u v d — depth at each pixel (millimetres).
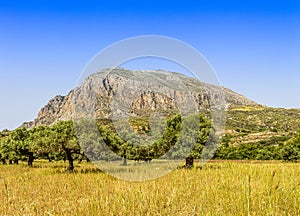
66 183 18641
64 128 29922
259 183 12633
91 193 14125
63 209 11141
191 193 12711
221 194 11281
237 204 10047
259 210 9500
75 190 15617
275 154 51875
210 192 11805
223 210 9977
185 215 10125
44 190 16844
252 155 52156
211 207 10070
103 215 10195
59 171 30531
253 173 14836
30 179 22906
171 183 14539
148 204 11062
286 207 9797
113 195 12695
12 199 13891
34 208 11672
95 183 17125
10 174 29281
